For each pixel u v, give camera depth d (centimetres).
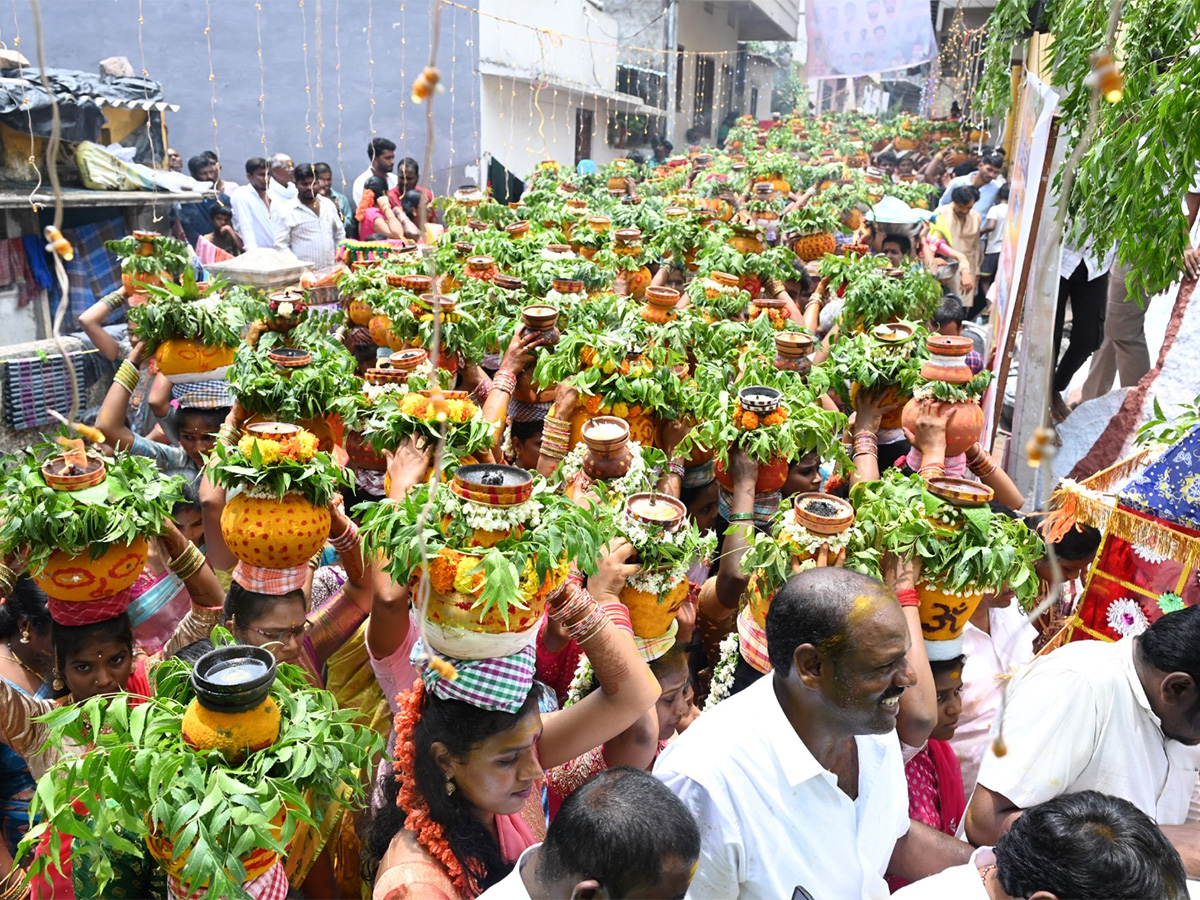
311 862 272
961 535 311
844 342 501
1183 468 387
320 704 251
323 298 758
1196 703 290
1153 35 460
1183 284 685
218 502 381
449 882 235
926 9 1773
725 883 251
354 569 344
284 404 419
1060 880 221
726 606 354
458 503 229
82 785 221
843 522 304
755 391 399
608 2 2592
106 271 939
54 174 148
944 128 2133
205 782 216
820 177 1334
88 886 239
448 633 226
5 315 852
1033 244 629
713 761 251
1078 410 748
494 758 231
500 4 1611
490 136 1641
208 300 484
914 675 245
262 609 313
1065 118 522
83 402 682
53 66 1484
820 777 252
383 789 272
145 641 354
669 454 426
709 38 3139
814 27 1827
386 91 1563
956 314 730
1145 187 433
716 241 736
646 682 262
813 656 243
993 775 296
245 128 1562
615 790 209
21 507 283
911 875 298
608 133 2302
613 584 285
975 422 437
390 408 378
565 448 407
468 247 744
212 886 203
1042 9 649
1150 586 411
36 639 319
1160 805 312
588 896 200
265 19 1526
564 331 515
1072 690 293
